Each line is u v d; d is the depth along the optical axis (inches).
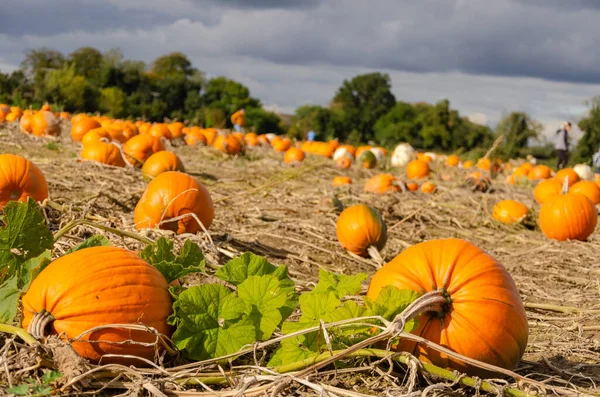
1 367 103.7
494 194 300.0
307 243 191.2
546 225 219.5
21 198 170.9
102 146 256.7
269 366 116.0
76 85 1181.7
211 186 262.2
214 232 182.5
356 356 116.1
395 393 110.3
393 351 118.1
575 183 281.3
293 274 166.1
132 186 228.1
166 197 169.3
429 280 119.3
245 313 117.4
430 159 477.7
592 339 142.8
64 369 103.0
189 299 115.0
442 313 117.9
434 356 117.3
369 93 2010.3
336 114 1953.7
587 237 219.5
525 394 111.2
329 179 341.7
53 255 141.1
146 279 114.7
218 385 111.8
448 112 1660.9
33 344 104.3
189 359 117.0
